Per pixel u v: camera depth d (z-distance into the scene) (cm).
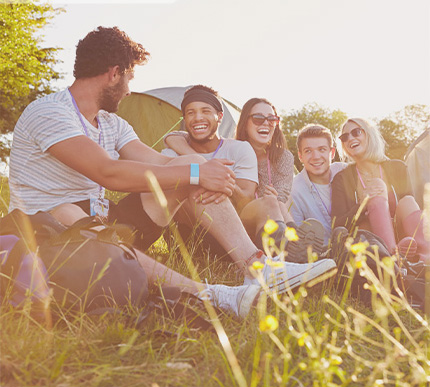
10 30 1870
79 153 242
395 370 162
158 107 923
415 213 344
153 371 156
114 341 171
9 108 2102
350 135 372
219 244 261
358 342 186
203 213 249
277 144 387
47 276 182
